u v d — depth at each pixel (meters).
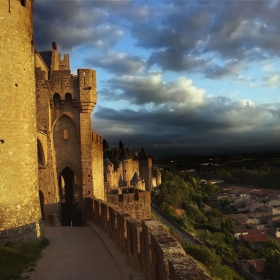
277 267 60.22
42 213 32.66
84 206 33.62
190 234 73.38
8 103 19.41
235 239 94.31
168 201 105.00
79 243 21.45
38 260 17.58
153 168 134.12
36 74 33.56
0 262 15.81
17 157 19.55
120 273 15.38
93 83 34.22
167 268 8.92
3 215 18.58
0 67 19.27
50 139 33.22
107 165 80.56
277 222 120.00
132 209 40.69
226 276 42.84
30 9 21.95
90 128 34.06
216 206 150.12
